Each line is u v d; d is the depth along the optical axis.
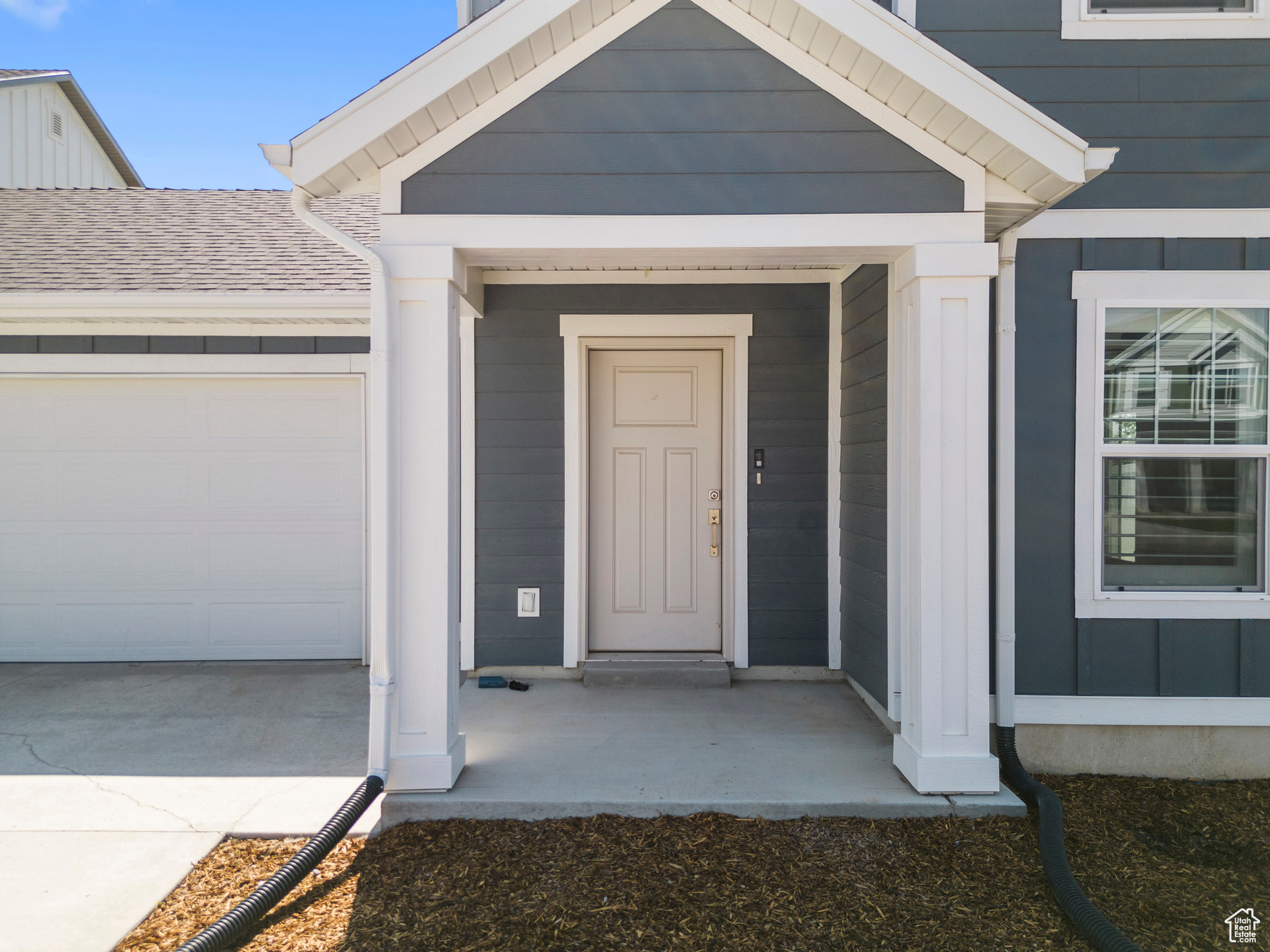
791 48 3.40
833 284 5.29
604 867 3.06
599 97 3.42
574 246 3.42
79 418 5.96
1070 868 3.08
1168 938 2.72
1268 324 4.12
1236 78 4.12
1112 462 4.20
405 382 3.43
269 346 5.95
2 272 5.79
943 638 3.46
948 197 3.41
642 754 3.98
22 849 3.14
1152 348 4.16
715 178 3.42
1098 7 4.22
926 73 3.13
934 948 2.63
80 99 10.80
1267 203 4.13
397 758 3.43
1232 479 4.18
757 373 5.36
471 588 5.36
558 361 5.36
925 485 3.44
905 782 3.63
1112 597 4.12
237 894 2.88
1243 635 4.11
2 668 5.80
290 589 6.02
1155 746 4.16
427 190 3.42
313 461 6.01
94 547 5.96
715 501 5.62
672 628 5.63
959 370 3.44
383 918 2.76
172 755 4.10
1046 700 4.13
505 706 4.79
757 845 3.21
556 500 5.37
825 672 5.36
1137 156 4.12
